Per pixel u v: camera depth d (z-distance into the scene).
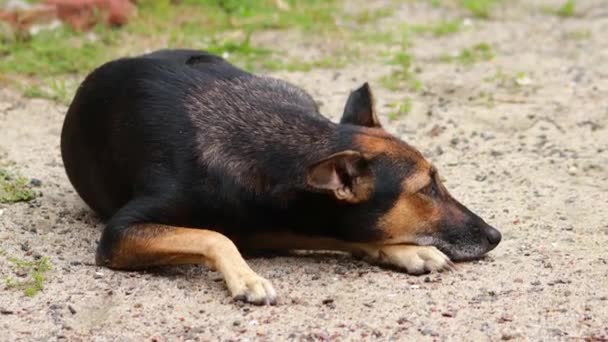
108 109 9.82
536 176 11.73
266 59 15.88
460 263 9.50
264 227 9.38
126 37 16.14
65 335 8.15
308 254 9.88
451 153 12.58
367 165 9.11
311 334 8.06
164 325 8.26
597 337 8.07
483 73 15.52
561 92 14.62
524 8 19.47
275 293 8.59
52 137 12.72
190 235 8.97
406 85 14.96
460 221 9.48
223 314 8.41
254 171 9.20
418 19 18.47
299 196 9.14
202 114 9.45
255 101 9.60
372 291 8.87
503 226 10.37
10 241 9.75
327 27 17.09
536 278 9.11
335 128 9.33
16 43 15.49
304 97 10.11
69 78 14.71
